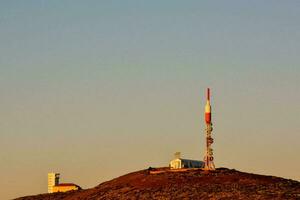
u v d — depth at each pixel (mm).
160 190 126062
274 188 124000
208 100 138125
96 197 132125
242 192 120375
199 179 130750
